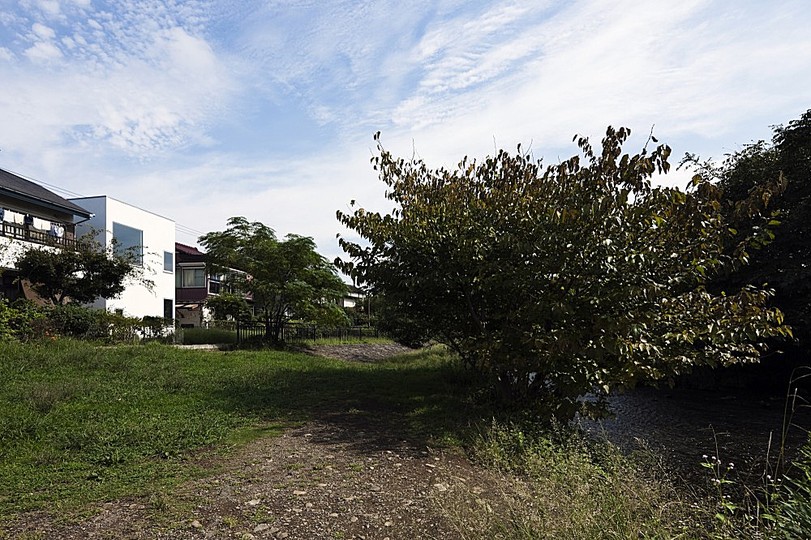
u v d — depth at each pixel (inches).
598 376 257.8
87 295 650.2
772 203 503.5
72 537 131.7
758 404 462.6
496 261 277.6
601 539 111.0
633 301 250.2
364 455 216.5
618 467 159.5
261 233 753.0
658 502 132.8
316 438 244.5
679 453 275.4
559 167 292.2
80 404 273.9
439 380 463.8
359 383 425.7
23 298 587.2
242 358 540.1
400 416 304.3
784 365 540.1
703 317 251.0
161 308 1048.2
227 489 169.6
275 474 187.3
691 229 251.0
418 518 149.8
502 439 223.0
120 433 224.2
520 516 123.7
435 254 310.8
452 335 374.3
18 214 689.0
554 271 258.4
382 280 345.4
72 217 802.2
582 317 254.5
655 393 528.7
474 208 306.8
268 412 293.6
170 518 144.6
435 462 209.6
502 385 320.2
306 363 569.9
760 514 134.4
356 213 355.9
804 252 485.4
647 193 254.7
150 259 1008.9
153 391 325.1
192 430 235.1
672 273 259.6
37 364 369.4
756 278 484.7
